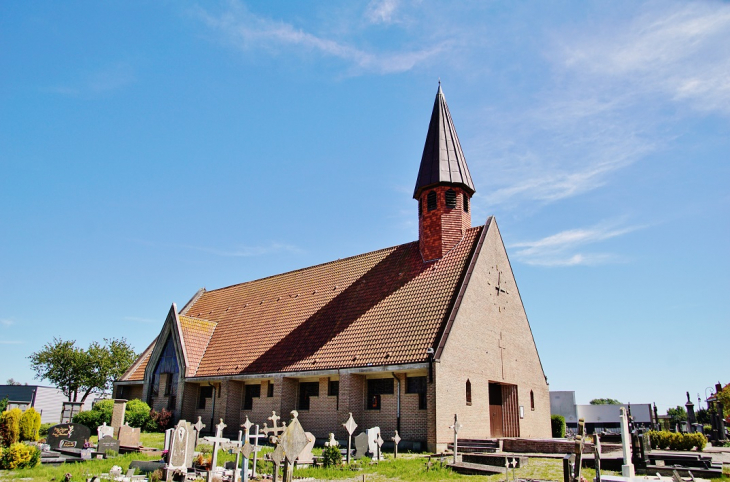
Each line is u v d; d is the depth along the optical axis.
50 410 67.38
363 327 31.05
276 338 35.56
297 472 19.11
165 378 39.50
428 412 25.12
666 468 18.78
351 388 28.45
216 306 46.41
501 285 33.25
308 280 40.44
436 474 18.56
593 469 19.38
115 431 30.52
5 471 18.66
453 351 26.70
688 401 48.69
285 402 31.34
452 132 35.94
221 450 23.91
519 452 24.30
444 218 33.47
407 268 33.97
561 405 56.75
